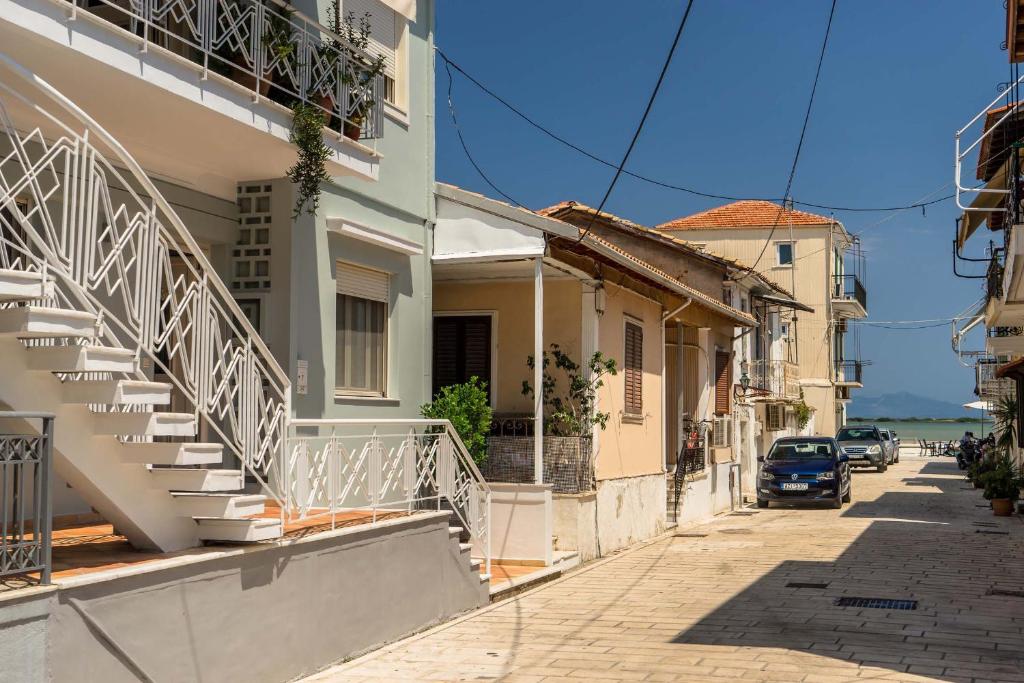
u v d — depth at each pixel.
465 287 16.47
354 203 12.41
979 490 31.03
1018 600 12.12
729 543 18.14
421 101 14.09
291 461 8.84
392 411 13.12
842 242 50.47
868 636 10.05
